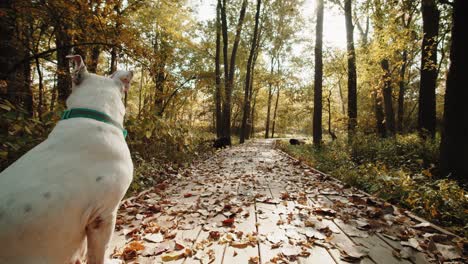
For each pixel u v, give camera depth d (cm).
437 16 966
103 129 155
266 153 1309
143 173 545
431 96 967
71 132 143
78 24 554
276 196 444
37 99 754
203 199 424
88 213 133
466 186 482
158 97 933
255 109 4488
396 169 658
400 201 383
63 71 661
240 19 1845
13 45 500
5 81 439
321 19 1267
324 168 709
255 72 3198
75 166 132
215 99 1952
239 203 398
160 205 384
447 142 547
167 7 838
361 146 923
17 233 111
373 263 222
